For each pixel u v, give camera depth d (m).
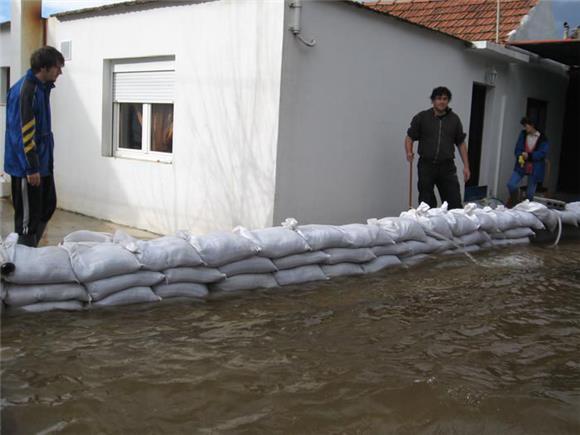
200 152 6.69
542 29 10.52
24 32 8.40
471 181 10.01
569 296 5.07
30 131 4.49
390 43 7.39
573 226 8.08
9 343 3.40
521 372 3.49
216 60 6.46
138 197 7.36
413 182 8.15
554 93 11.75
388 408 2.97
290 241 4.84
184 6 6.70
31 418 2.70
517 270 5.89
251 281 4.66
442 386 3.24
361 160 7.20
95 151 7.88
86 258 3.93
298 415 2.86
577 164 12.38
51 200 4.95
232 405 2.93
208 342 3.65
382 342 3.84
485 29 10.05
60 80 8.32
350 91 6.89
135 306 4.08
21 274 3.66
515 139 10.59
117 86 7.69
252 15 6.11
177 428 2.70
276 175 6.07
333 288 4.91
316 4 6.26
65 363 3.24
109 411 2.80
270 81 6.04
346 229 5.38
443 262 6.02
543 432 2.83
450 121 7.18
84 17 7.82
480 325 4.26
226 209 6.48
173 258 4.22
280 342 3.72
